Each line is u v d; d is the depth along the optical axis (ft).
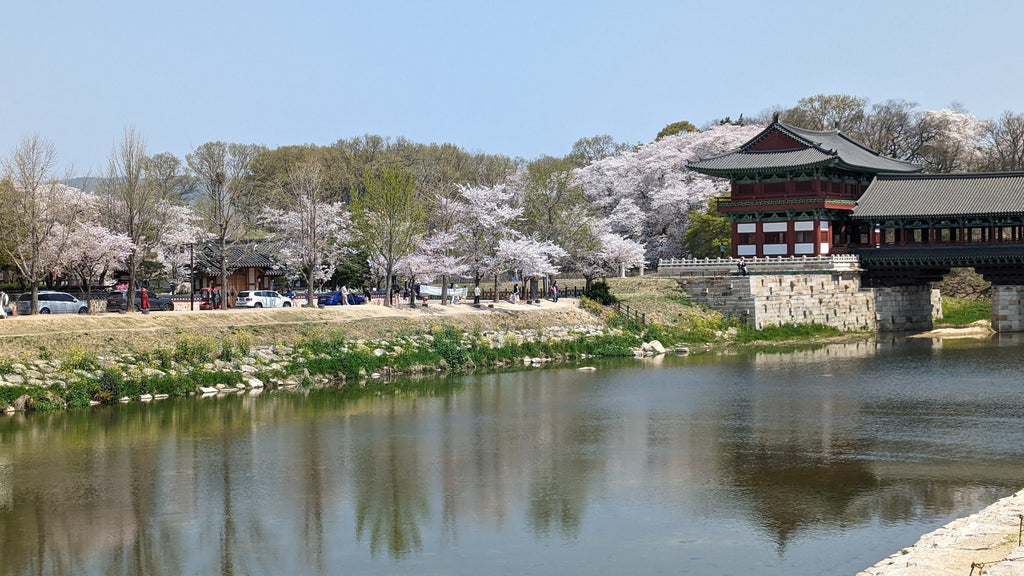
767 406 210.79
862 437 176.35
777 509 132.46
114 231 304.09
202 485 147.43
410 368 270.67
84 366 217.77
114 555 117.70
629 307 356.18
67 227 269.85
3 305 245.24
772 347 332.19
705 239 452.76
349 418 200.03
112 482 148.66
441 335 287.89
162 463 160.35
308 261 321.73
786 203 403.54
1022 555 88.17
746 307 357.61
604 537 122.62
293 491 144.56
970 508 130.62
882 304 388.57
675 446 171.73
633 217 476.13
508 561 114.93
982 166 587.27
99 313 261.44
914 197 395.14
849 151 445.37
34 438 178.29
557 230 374.02
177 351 235.20
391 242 306.35
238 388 236.84
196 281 420.77
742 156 421.59
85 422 193.26
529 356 300.40
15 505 137.08
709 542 119.85
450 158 646.33
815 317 372.17
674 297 370.12
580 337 319.27
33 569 112.98
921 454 161.89
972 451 163.43
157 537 124.16
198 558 116.88
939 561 95.30
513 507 135.85
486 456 165.68
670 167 501.56
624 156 554.46
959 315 412.57
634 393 232.12
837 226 421.18
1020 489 138.51
